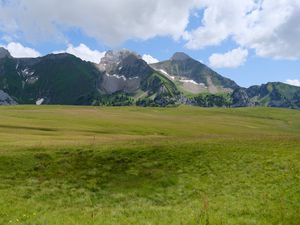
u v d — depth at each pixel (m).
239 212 28.89
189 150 53.12
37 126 118.44
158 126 157.00
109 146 54.62
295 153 49.56
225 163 47.44
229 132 156.25
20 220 27.34
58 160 48.38
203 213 26.56
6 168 44.62
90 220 26.08
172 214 27.89
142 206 33.72
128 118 196.38
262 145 55.75
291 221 26.38
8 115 174.38
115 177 44.41
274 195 34.34
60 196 37.91
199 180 42.22
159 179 43.38
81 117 179.88
